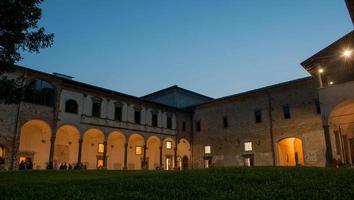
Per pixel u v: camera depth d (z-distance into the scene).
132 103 47.44
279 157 43.25
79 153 38.97
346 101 29.45
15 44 14.33
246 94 48.28
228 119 50.62
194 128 56.12
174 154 52.72
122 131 44.84
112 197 10.89
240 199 9.58
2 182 18.25
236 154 48.00
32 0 14.07
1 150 32.22
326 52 32.09
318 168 18.52
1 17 13.39
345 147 37.25
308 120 40.59
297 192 10.22
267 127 44.97
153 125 49.97
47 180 18.69
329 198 9.12
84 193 12.05
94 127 41.31
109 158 47.34
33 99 35.09
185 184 12.95
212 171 17.91
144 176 17.17
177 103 60.94
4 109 32.47
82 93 41.03
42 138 38.81
